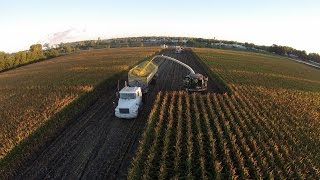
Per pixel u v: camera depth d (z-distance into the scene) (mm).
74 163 17609
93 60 76062
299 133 21672
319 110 29391
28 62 95562
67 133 22328
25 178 16125
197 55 86750
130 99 25531
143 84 30484
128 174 14859
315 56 140750
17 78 51844
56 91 33719
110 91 36688
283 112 27000
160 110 25641
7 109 27250
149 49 117250
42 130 21281
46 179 15930
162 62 67250
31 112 25453
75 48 179125
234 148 17766
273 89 38281
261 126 21859
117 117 25734
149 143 19031
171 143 19094
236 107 27703
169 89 36750
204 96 31516
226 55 95000
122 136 21547
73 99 27391
